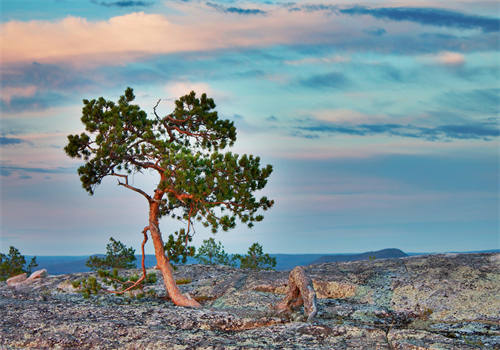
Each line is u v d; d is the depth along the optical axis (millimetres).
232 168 16234
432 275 16266
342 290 16281
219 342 10797
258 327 12742
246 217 16609
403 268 17656
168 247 17859
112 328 11852
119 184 17562
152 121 18844
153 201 17703
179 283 20703
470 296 14195
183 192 16969
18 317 12938
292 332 11688
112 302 17078
